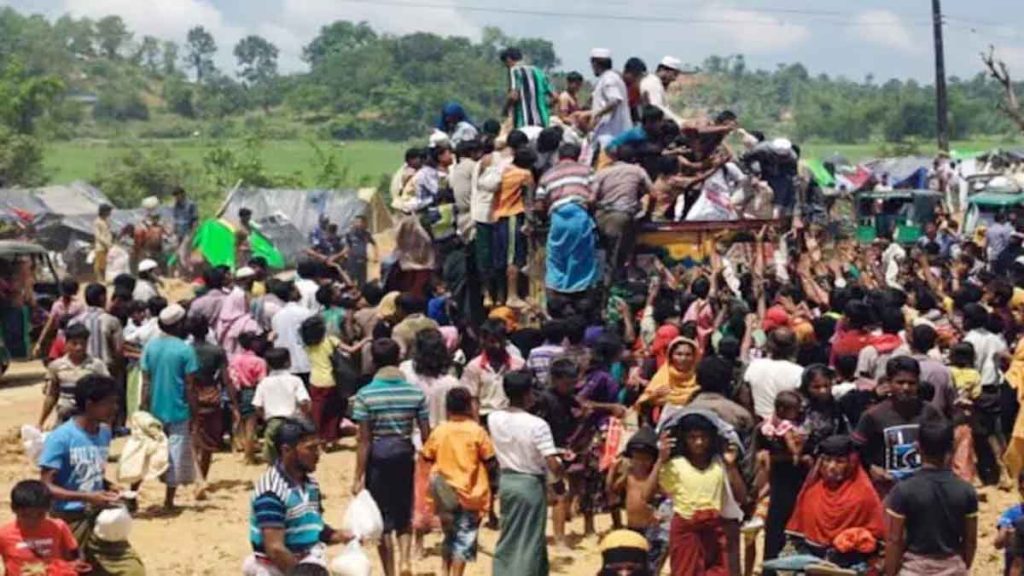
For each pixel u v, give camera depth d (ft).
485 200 68.59
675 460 38.47
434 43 637.30
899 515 34.88
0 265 92.07
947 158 179.83
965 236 131.03
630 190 65.31
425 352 49.83
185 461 56.54
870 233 150.41
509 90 81.51
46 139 320.91
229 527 55.26
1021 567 38.34
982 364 58.08
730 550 38.60
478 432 44.09
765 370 45.44
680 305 61.31
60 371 56.08
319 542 34.99
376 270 130.52
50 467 38.78
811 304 69.67
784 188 78.07
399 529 44.96
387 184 283.79
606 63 74.02
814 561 38.22
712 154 71.41
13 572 35.12
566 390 49.49
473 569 48.83
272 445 35.55
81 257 168.55
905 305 63.93
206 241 128.88
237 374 65.51
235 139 573.74
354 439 70.79
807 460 42.27
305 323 64.69
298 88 640.58
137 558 39.37
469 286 70.69
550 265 65.26
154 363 55.93
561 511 50.47
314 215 177.06
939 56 212.23
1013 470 55.06
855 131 535.19
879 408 40.75
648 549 37.99
